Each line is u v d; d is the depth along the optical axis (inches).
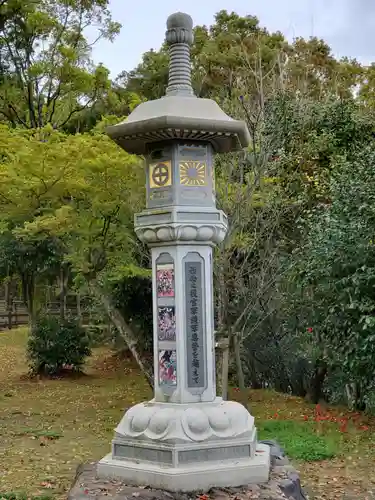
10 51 598.9
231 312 407.5
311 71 594.9
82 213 385.7
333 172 399.9
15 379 624.4
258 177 349.1
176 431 198.4
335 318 371.9
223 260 354.6
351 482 276.4
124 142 218.4
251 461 201.9
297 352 486.0
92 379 623.5
